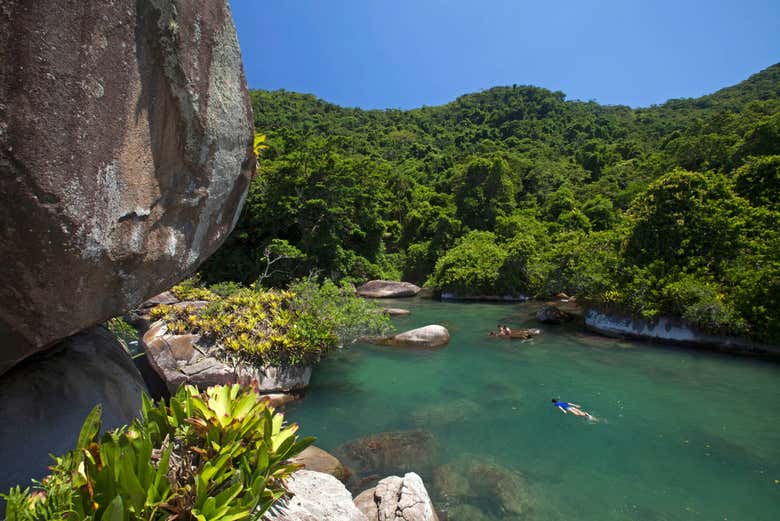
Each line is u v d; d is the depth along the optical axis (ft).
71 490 6.01
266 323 29.19
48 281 7.26
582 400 28.35
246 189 13.26
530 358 38.68
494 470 19.24
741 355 39.45
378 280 91.45
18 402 9.34
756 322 39.11
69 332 8.52
